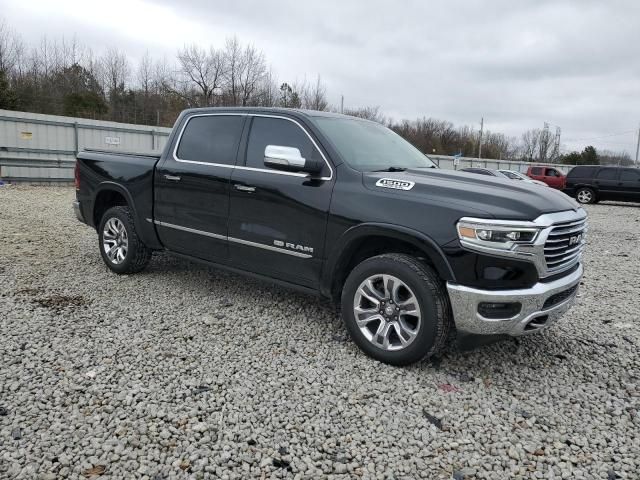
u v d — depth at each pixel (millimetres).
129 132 19547
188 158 4980
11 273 5605
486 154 70875
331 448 2725
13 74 37469
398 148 4777
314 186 4008
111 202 6062
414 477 2537
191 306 4785
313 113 4445
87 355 3619
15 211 10594
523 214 3291
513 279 3279
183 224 4977
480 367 3756
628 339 4480
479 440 2865
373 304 3791
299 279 4184
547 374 3713
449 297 3389
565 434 2963
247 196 4387
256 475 2484
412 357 3533
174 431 2777
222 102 44688
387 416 3037
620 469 2664
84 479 2379
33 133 17266
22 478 2359
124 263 5594
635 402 3365
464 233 3297
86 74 43312
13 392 3084
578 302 5570
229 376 3432
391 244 3818
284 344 3994
